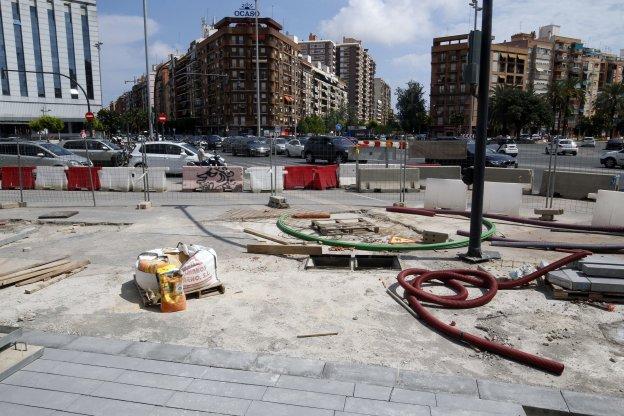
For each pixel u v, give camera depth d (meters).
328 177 17.03
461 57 101.81
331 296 5.62
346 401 3.40
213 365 3.92
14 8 74.56
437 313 5.14
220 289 5.73
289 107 107.38
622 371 3.93
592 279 5.54
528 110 76.94
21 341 4.30
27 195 15.41
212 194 15.52
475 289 5.91
